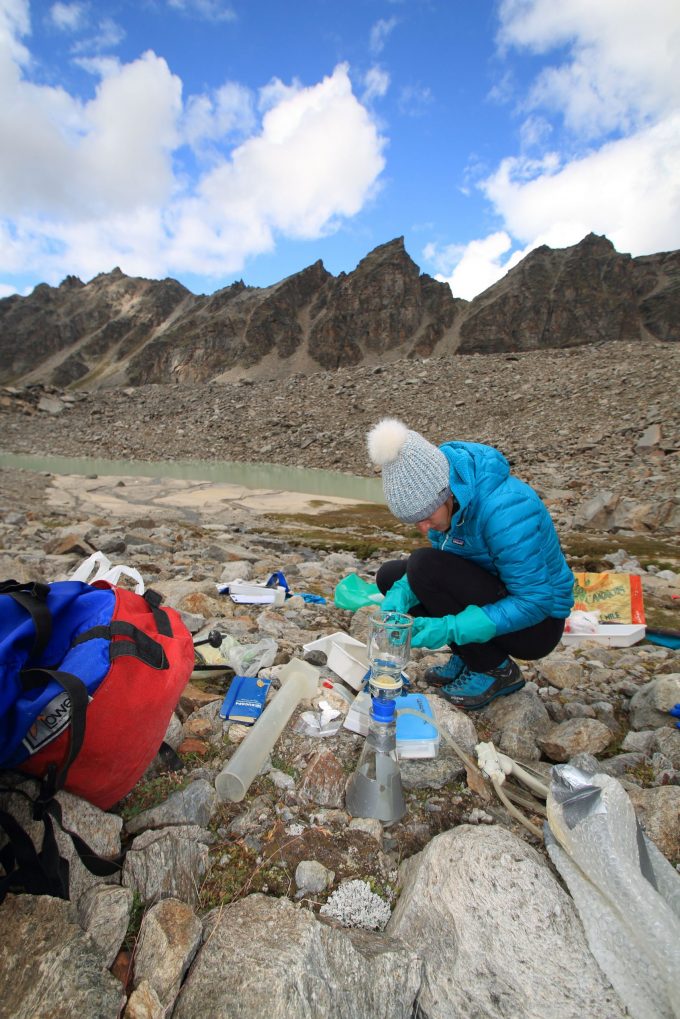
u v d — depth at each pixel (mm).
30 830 1820
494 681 3232
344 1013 1571
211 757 2584
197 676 3430
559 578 2939
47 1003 1450
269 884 1995
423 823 2318
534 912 1797
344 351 184000
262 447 50375
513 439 40469
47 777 1846
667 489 23531
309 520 22797
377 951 1748
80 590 2303
